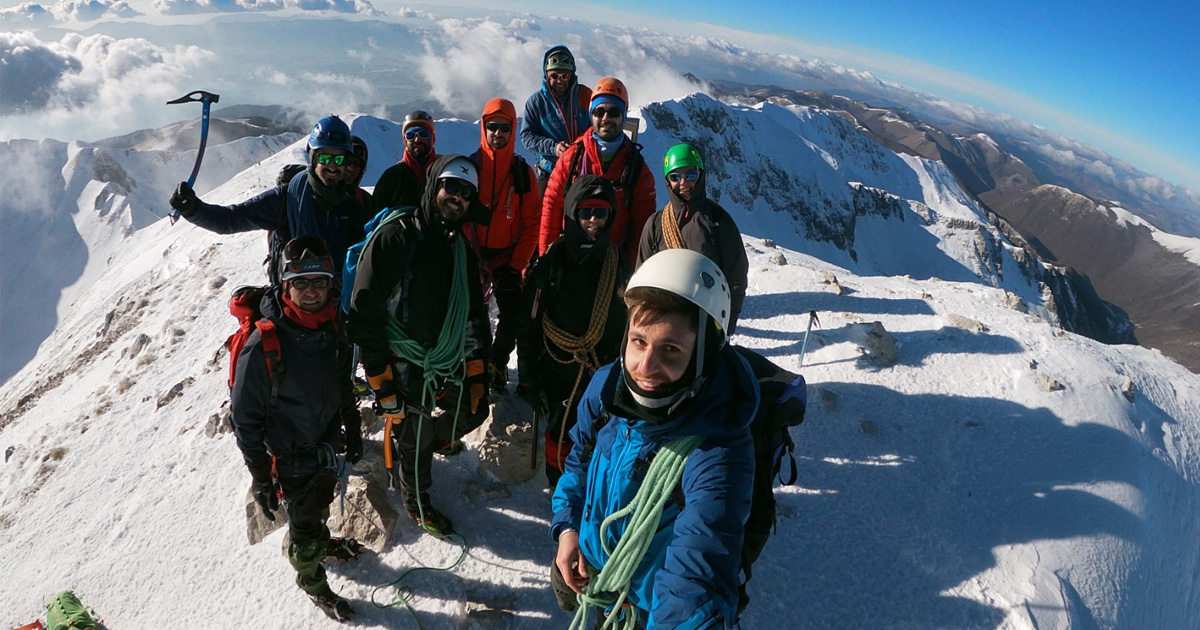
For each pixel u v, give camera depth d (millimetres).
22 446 6852
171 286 9820
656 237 4375
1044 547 3875
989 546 3885
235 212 4305
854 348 5668
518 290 4684
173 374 6766
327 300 3236
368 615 3568
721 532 1744
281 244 4465
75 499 5219
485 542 3916
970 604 3520
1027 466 4492
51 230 125375
